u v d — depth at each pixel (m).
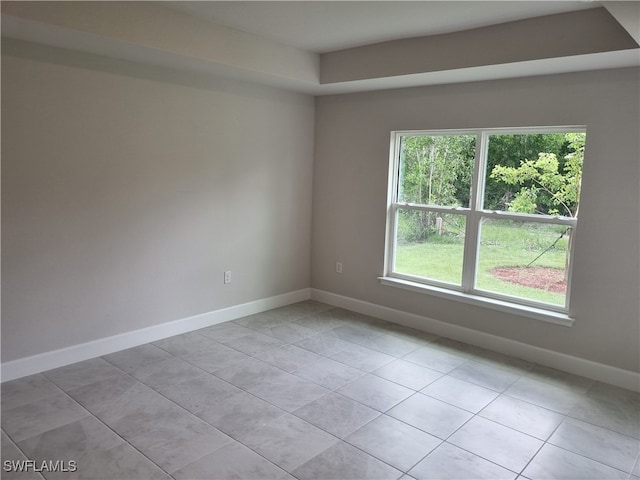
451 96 3.99
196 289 4.18
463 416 2.87
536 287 3.75
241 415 2.81
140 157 3.64
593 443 2.62
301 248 5.12
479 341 4.00
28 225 3.13
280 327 4.34
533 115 3.59
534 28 3.05
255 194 4.54
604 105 3.27
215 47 3.40
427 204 4.35
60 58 3.14
